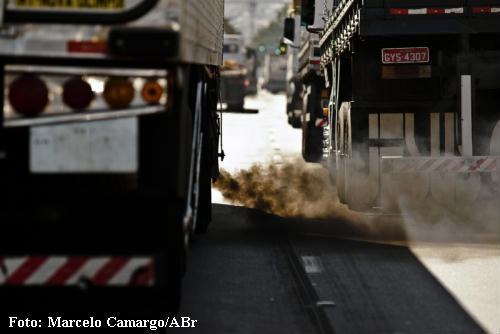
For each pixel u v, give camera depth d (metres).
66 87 16.53
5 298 16.91
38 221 16.70
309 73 59.38
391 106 33.91
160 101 16.62
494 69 32.75
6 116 16.52
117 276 16.70
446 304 22.19
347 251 29.08
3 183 16.62
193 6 18.61
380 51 33.66
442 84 33.72
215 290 23.64
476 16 31.05
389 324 20.38
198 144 22.91
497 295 23.11
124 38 16.06
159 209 16.83
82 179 16.70
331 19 42.88
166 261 16.80
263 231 32.97
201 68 23.33
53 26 16.30
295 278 25.12
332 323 20.42
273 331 19.75
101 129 16.62
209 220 31.17
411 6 31.08
